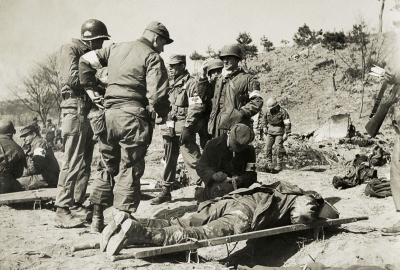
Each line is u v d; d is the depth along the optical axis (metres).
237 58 7.34
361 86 33.44
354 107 30.98
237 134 6.45
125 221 5.07
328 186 9.73
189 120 7.86
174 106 8.29
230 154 6.66
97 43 6.87
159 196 8.35
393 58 5.90
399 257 5.18
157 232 5.19
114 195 5.91
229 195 5.84
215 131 7.27
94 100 6.22
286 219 5.75
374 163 12.86
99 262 4.91
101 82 6.36
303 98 34.56
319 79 36.34
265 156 13.94
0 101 21.11
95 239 5.94
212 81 7.80
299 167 13.74
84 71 6.17
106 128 6.06
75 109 6.78
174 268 4.91
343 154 15.46
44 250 5.44
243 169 6.73
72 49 6.80
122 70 5.96
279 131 13.16
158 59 5.95
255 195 5.75
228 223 5.46
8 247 5.55
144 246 5.21
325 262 5.34
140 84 5.96
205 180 6.71
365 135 19.28
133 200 5.89
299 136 20.34
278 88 36.91
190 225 5.56
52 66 18.86
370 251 5.28
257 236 5.43
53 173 9.09
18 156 8.61
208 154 6.73
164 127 8.22
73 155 6.80
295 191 5.89
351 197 8.52
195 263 5.16
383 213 7.01
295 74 38.09
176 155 8.35
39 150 8.84
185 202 8.31
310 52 41.06
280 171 12.85
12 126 8.85
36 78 19.84
